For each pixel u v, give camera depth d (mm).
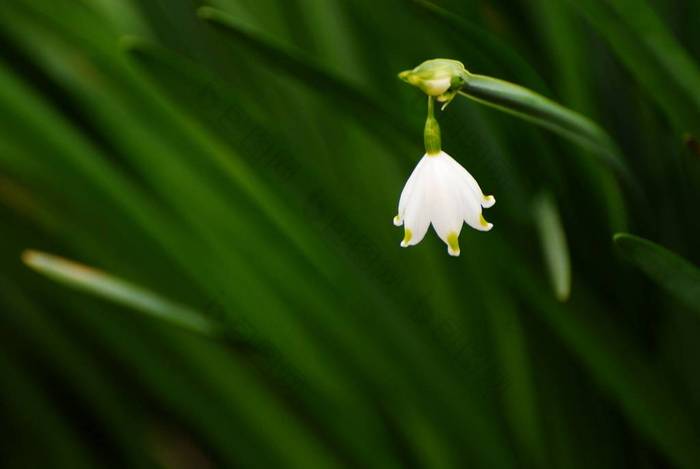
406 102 569
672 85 515
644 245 496
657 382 552
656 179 566
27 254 556
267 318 580
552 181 556
